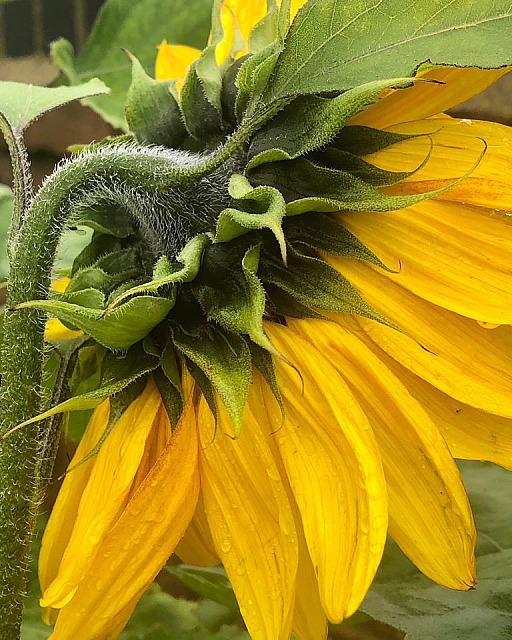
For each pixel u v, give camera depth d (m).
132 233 0.48
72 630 0.41
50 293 0.46
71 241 0.66
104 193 0.47
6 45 1.18
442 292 0.42
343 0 0.42
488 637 0.54
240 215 0.41
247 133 0.43
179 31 0.73
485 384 0.42
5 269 0.70
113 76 0.73
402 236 0.43
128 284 0.45
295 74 0.43
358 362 0.42
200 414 0.43
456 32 0.41
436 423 0.44
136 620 0.71
